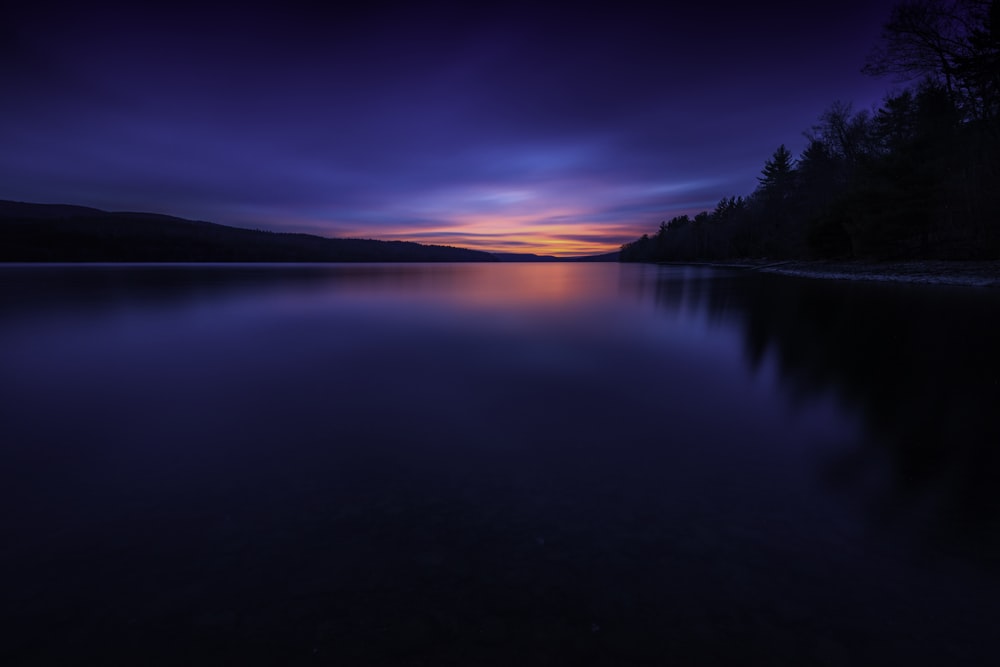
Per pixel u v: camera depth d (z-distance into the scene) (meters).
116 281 50.19
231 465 5.37
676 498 4.43
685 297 28.50
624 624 2.81
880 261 38.25
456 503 4.39
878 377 9.07
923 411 7.03
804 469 5.09
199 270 90.62
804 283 36.34
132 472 5.20
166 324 18.47
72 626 2.88
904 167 33.69
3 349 13.30
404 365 10.97
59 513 4.29
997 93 30.05
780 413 7.16
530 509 4.25
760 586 3.13
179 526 4.04
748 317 18.64
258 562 3.50
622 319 19.33
